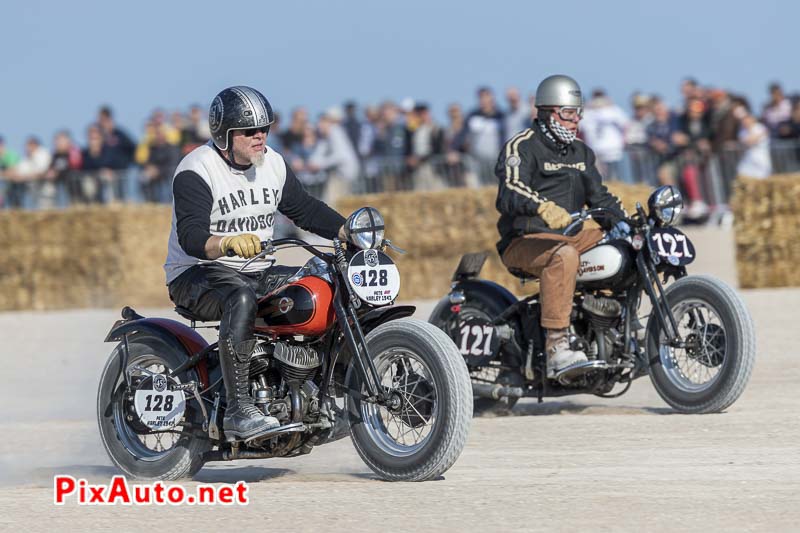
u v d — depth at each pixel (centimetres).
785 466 2194
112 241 6231
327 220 2283
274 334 2183
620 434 2603
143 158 7331
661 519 1794
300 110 7012
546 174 2884
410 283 5806
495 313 2945
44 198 7506
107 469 2455
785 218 5272
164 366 2278
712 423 2677
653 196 2853
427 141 6788
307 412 2161
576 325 2902
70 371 4006
